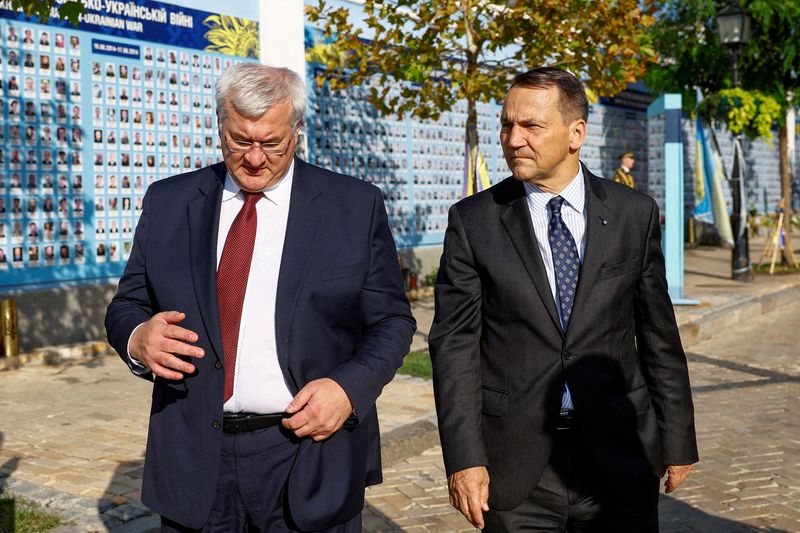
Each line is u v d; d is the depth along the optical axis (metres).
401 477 5.00
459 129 13.31
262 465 2.29
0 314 7.69
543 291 2.43
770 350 9.20
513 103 2.44
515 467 2.44
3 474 4.64
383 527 4.25
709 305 11.21
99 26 8.48
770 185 25.16
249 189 2.27
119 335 2.30
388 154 11.97
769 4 13.90
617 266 2.46
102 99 8.55
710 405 6.84
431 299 12.12
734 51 13.52
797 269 15.68
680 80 15.52
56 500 4.20
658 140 11.19
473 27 7.27
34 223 8.11
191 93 9.36
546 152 2.41
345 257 2.34
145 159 8.96
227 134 2.19
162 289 2.34
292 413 2.25
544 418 2.42
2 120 7.83
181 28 9.21
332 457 2.32
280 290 2.29
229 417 2.29
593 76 7.15
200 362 2.28
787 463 5.29
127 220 8.84
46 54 8.10
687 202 20.27
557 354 2.43
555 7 6.73
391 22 7.27
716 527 4.28
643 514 2.47
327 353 2.33
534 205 2.53
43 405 6.34
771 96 14.39
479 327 2.55
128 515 4.01
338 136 11.15
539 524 2.49
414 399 6.45
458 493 2.43
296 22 6.82
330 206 2.38
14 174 7.94
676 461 2.52
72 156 8.36
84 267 8.52
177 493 2.27
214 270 2.31
